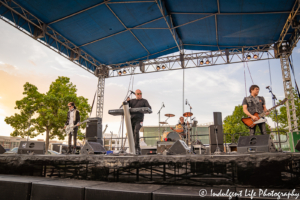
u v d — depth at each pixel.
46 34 9.17
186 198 1.87
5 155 3.28
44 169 2.98
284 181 1.97
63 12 8.06
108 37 9.96
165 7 8.54
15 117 13.65
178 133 6.55
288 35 9.62
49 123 14.14
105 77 12.41
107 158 2.66
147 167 2.47
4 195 2.56
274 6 7.88
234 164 2.14
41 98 14.25
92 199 2.18
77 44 10.27
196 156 2.29
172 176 2.35
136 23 9.26
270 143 2.63
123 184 2.42
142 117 3.95
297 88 9.28
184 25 9.75
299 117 10.96
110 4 7.93
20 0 7.32
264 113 3.71
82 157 2.80
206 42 11.04
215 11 8.51
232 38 10.35
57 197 2.33
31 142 3.95
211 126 4.95
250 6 7.97
